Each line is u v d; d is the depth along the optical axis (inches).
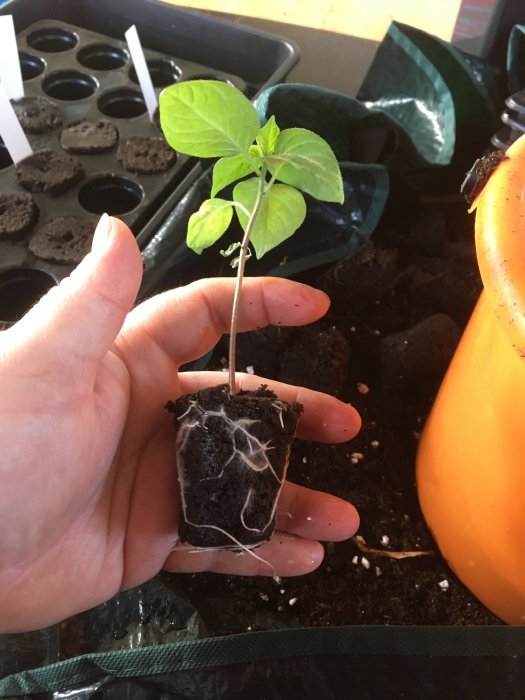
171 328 8.6
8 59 13.0
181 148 6.4
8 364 6.4
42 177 12.4
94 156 13.0
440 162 12.2
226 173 6.7
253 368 11.8
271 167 6.5
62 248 11.6
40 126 13.3
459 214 14.2
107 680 8.5
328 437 9.6
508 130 10.4
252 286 8.7
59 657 9.1
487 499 8.5
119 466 8.4
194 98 6.0
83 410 7.0
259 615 9.6
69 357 6.5
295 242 12.5
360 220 12.3
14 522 6.9
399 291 13.1
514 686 8.7
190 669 8.5
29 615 7.9
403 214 13.7
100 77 14.5
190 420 7.0
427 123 13.1
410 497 11.0
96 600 8.6
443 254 13.3
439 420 9.6
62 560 7.8
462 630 8.8
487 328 7.8
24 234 11.8
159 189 12.5
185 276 11.7
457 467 9.0
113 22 15.8
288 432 7.3
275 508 7.2
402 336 11.8
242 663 8.6
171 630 9.4
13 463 6.6
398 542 10.4
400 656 8.8
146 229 11.5
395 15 17.3
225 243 12.0
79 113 13.8
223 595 9.7
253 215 6.5
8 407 6.4
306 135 6.4
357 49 16.3
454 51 12.6
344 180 12.2
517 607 9.3
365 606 9.8
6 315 11.6
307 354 11.4
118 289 6.4
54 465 6.9
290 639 8.7
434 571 10.2
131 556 8.5
